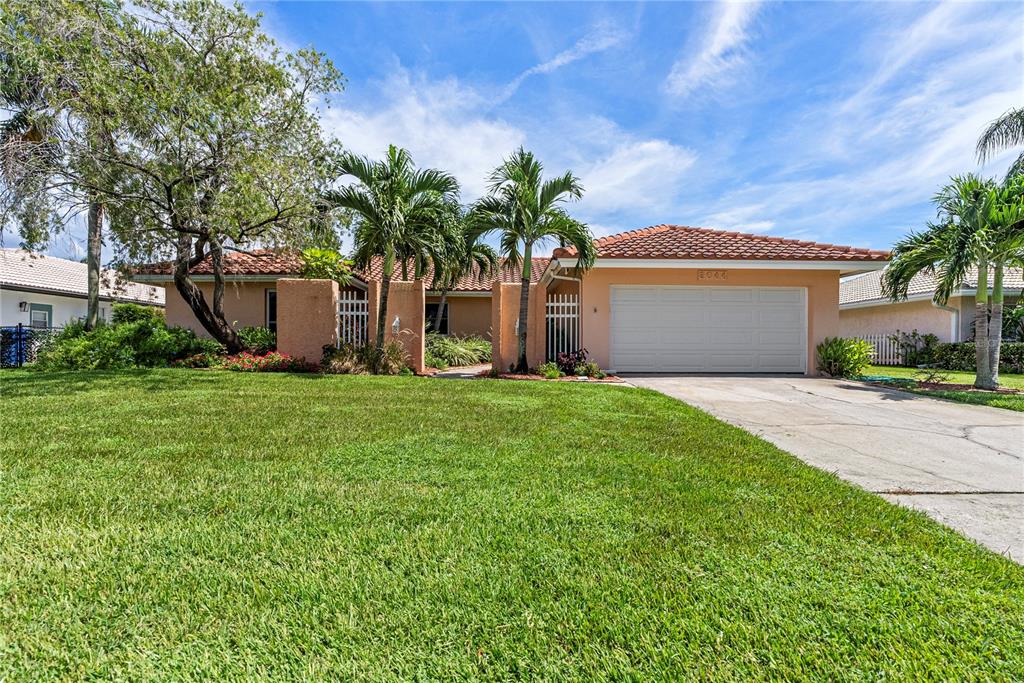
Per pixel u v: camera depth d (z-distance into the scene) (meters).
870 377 11.91
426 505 3.22
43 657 1.80
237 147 10.48
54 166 9.40
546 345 12.98
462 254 12.42
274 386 8.76
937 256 10.55
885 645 1.91
